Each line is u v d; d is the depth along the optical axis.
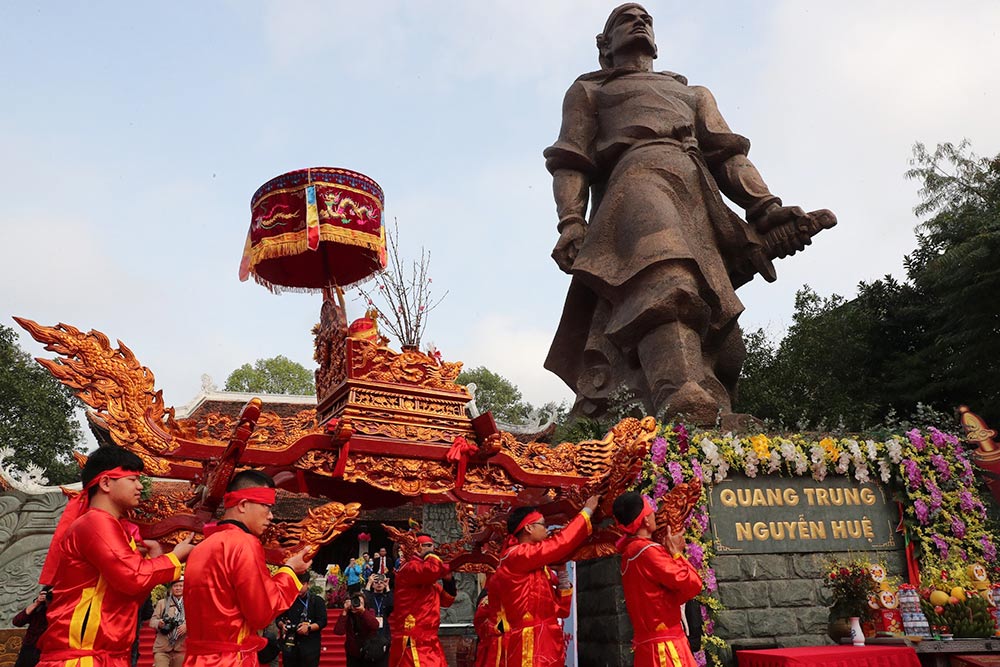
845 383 26.94
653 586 5.62
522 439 22.34
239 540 4.07
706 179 15.42
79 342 4.96
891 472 11.65
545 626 5.88
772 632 10.24
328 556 26.59
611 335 14.26
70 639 3.87
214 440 5.30
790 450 11.07
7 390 34.84
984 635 9.73
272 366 54.59
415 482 5.80
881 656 8.38
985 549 11.33
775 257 15.43
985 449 12.18
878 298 27.97
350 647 8.94
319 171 6.05
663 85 16.69
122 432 4.96
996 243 20.33
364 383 5.84
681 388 12.61
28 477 18.83
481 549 7.47
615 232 15.02
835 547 10.97
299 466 5.52
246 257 6.28
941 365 24.02
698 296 13.62
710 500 10.59
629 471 6.26
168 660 8.75
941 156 25.25
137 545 4.56
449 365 6.39
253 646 4.07
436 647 7.62
